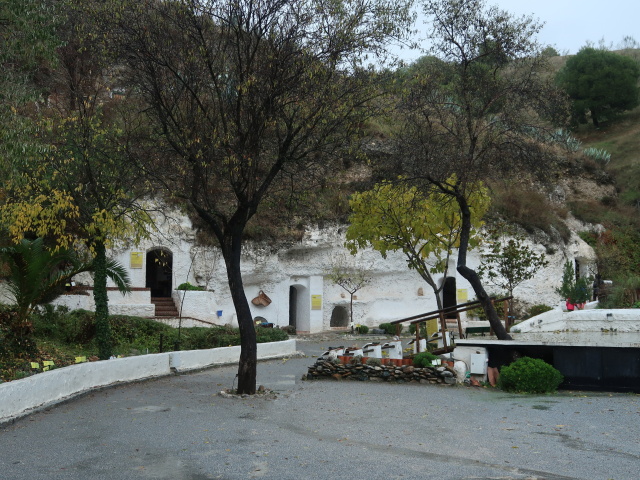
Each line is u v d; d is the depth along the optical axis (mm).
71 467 7656
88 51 16328
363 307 34062
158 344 22047
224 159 12961
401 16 13719
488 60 18578
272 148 14211
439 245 22109
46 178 16844
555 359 14953
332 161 15617
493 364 15781
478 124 18234
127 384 15008
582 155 50844
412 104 17984
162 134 14344
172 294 29359
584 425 10305
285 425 10234
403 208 21062
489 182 29422
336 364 16422
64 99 19750
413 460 7922
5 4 15969
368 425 10242
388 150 23266
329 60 13289
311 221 32406
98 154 17000
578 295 31531
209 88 14000
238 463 7785
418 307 35438
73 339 20297
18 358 15461
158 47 13469
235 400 12797
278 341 23109
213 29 13805
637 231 44656
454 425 10273
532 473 7309
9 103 16031
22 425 10109
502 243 34844
